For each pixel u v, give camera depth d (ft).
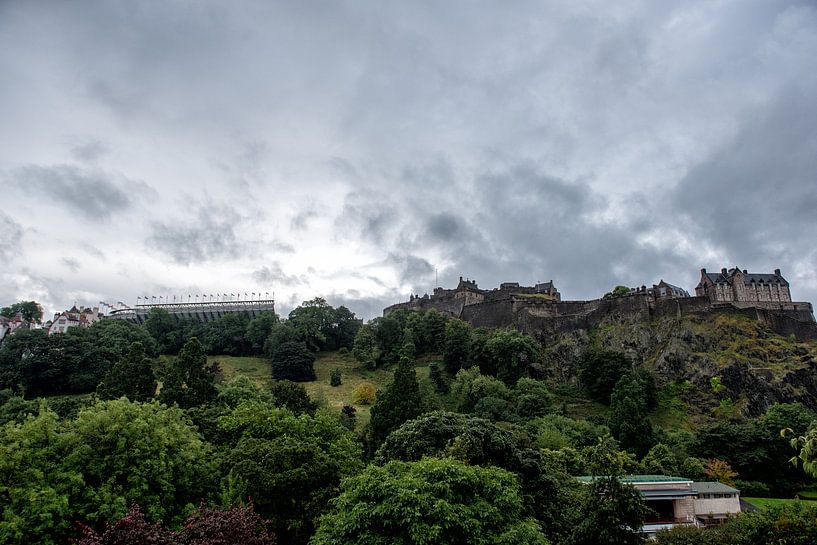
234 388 250.78
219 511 79.30
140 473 104.37
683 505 185.98
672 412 341.82
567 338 430.20
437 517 81.25
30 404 264.93
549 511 137.59
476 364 406.62
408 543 79.71
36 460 98.32
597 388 369.71
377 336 485.97
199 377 242.99
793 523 99.96
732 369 346.95
